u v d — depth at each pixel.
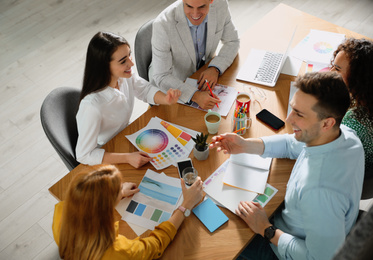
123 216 1.29
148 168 1.45
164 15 1.84
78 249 1.05
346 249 0.25
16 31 3.59
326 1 3.62
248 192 1.34
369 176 1.37
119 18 3.65
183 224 1.26
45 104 1.59
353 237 0.24
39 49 3.38
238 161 1.45
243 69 1.87
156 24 1.83
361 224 0.24
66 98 1.72
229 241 1.22
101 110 1.52
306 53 1.92
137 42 2.05
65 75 3.12
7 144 2.64
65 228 1.04
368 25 3.32
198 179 1.34
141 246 1.10
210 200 1.33
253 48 1.99
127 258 1.05
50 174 2.45
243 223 1.26
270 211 1.29
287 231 1.31
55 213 1.23
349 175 1.07
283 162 1.45
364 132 1.34
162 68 1.88
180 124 1.63
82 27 3.58
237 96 1.63
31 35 3.53
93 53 1.42
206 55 2.09
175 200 1.34
